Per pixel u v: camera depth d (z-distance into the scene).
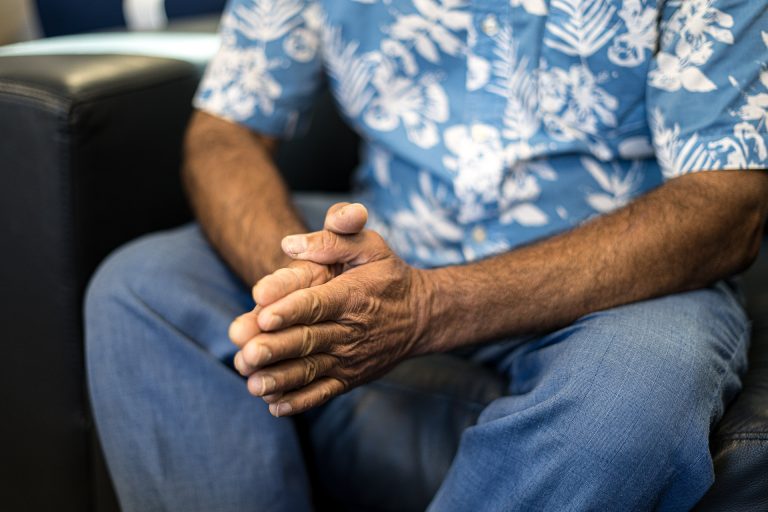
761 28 0.67
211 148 0.86
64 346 0.88
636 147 0.76
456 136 0.82
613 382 0.57
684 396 0.57
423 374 0.75
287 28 0.87
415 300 0.62
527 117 0.77
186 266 0.77
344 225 0.58
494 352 0.75
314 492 0.79
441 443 0.71
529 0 0.74
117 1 1.58
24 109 0.82
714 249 0.67
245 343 0.51
